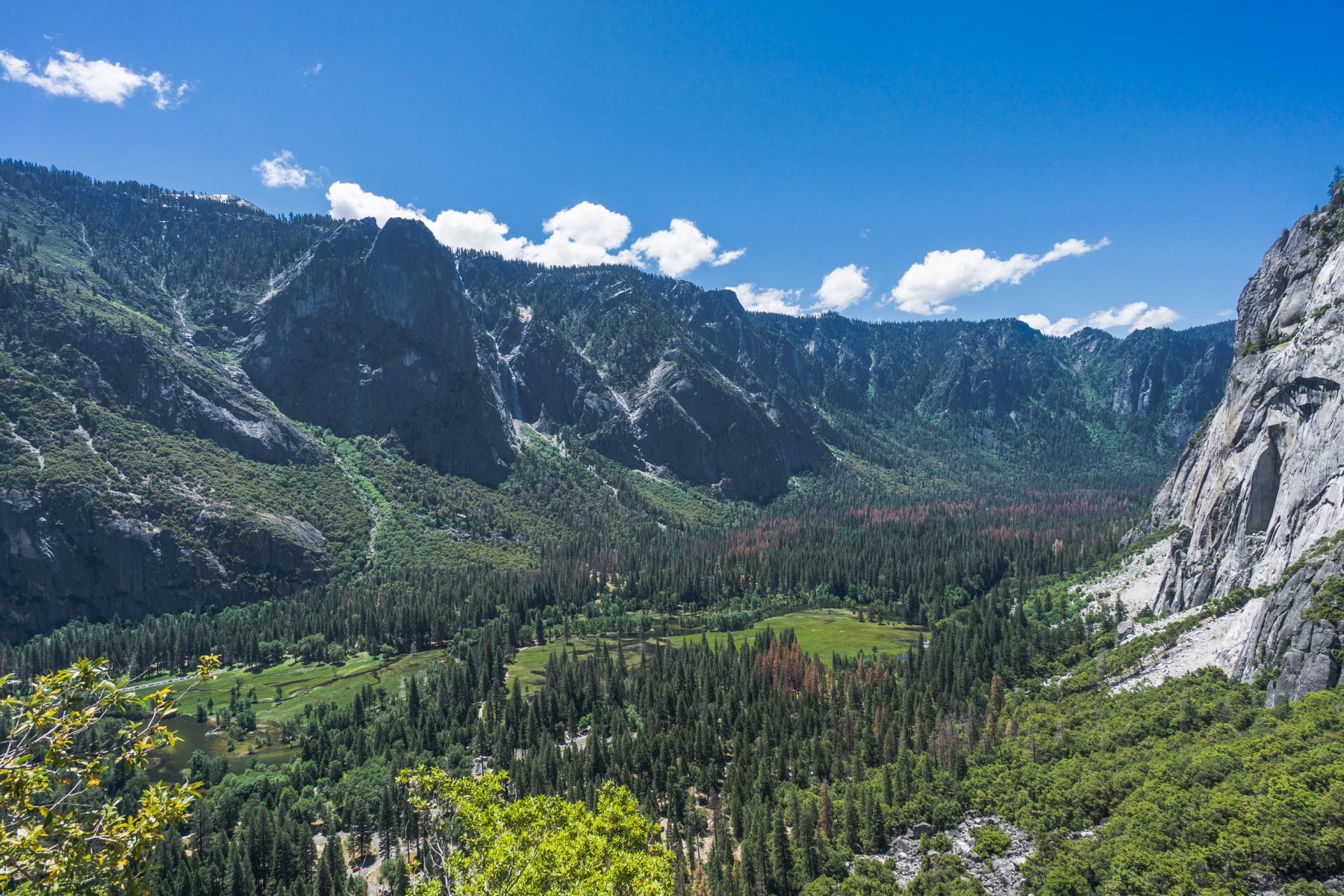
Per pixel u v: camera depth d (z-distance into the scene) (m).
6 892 22.16
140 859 23.27
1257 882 66.88
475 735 147.88
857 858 97.31
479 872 45.31
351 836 116.44
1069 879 78.12
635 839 56.09
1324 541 105.81
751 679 158.62
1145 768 93.12
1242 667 107.50
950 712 134.62
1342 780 71.75
